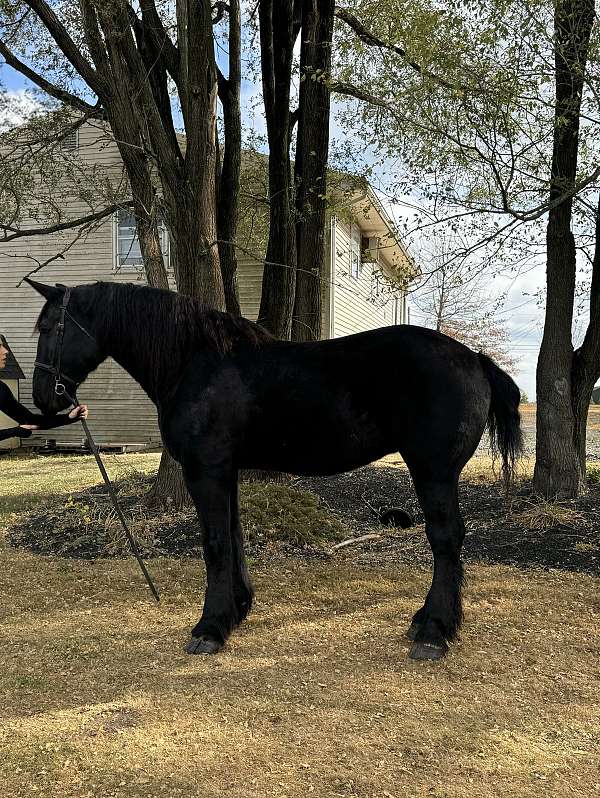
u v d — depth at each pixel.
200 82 5.34
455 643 3.36
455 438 3.08
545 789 2.18
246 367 3.31
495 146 5.16
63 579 4.53
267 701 2.80
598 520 5.18
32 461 11.69
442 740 2.48
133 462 10.82
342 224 12.77
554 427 5.83
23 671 3.15
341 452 3.30
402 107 5.71
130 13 5.72
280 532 5.28
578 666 3.10
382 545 5.21
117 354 3.54
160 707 2.77
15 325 13.62
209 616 3.39
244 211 9.39
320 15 6.89
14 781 2.26
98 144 12.46
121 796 2.17
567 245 5.79
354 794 2.15
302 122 7.12
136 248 12.99
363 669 3.10
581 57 5.09
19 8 6.00
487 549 4.86
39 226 13.24
